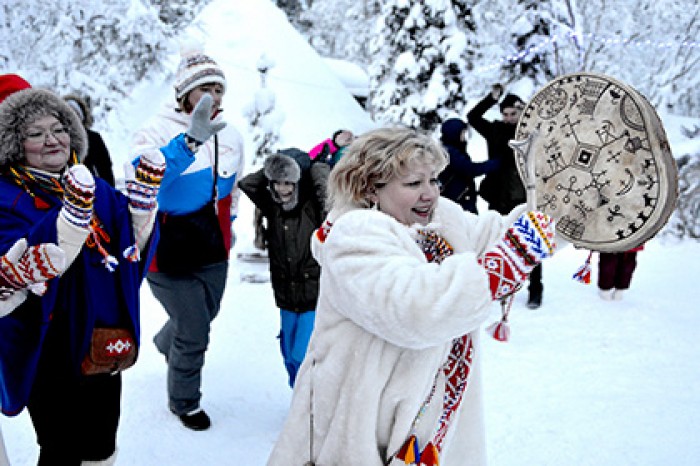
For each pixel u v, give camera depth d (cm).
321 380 164
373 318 146
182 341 327
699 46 1512
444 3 1395
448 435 173
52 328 208
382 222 155
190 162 282
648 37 1600
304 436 170
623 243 171
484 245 186
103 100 1470
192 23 1612
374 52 1530
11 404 202
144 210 220
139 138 322
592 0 1577
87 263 209
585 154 180
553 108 191
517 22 1422
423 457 162
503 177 563
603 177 176
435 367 162
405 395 158
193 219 322
